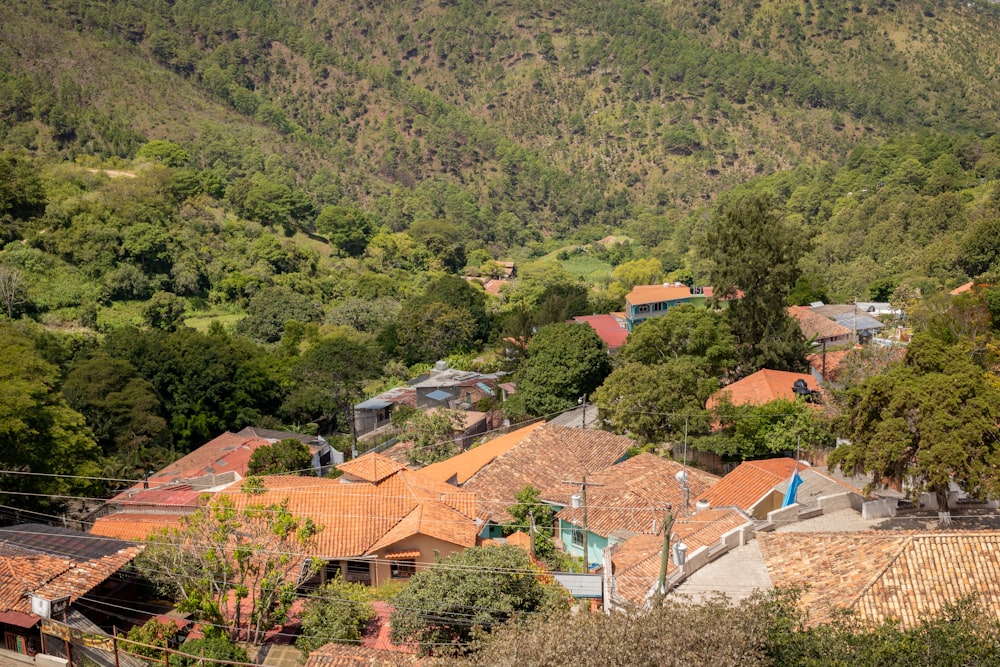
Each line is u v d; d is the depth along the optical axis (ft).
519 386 249.55
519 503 154.51
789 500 129.59
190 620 119.03
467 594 112.68
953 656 75.82
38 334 301.43
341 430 268.21
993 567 90.27
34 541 128.57
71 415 191.11
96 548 126.52
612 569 119.14
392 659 103.14
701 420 184.96
